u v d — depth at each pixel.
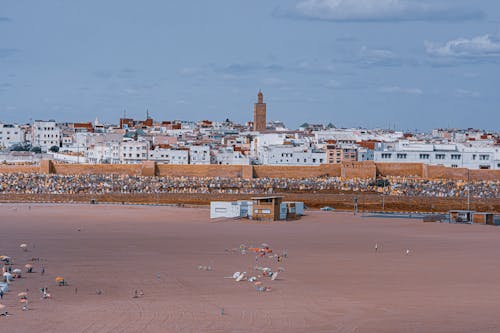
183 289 122.94
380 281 130.50
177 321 101.94
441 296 118.44
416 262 151.38
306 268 143.12
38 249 165.12
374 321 102.81
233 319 103.12
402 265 147.50
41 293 119.12
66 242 176.25
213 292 120.56
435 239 187.50
